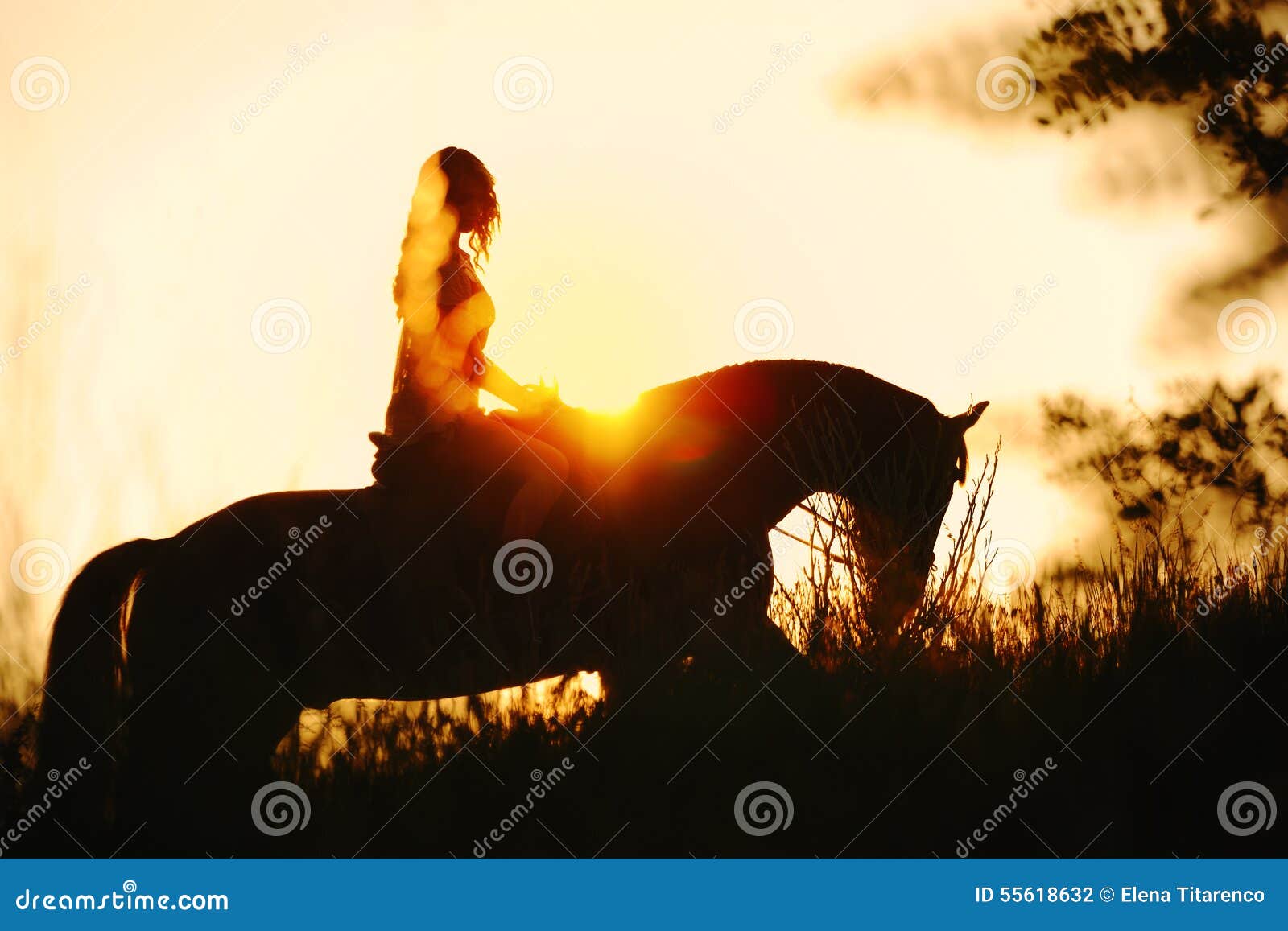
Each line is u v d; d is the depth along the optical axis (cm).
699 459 764
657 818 635
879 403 793
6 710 738
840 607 716
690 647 708
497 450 704
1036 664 724
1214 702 673
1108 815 621
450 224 696
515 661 703
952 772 633
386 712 700
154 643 673
